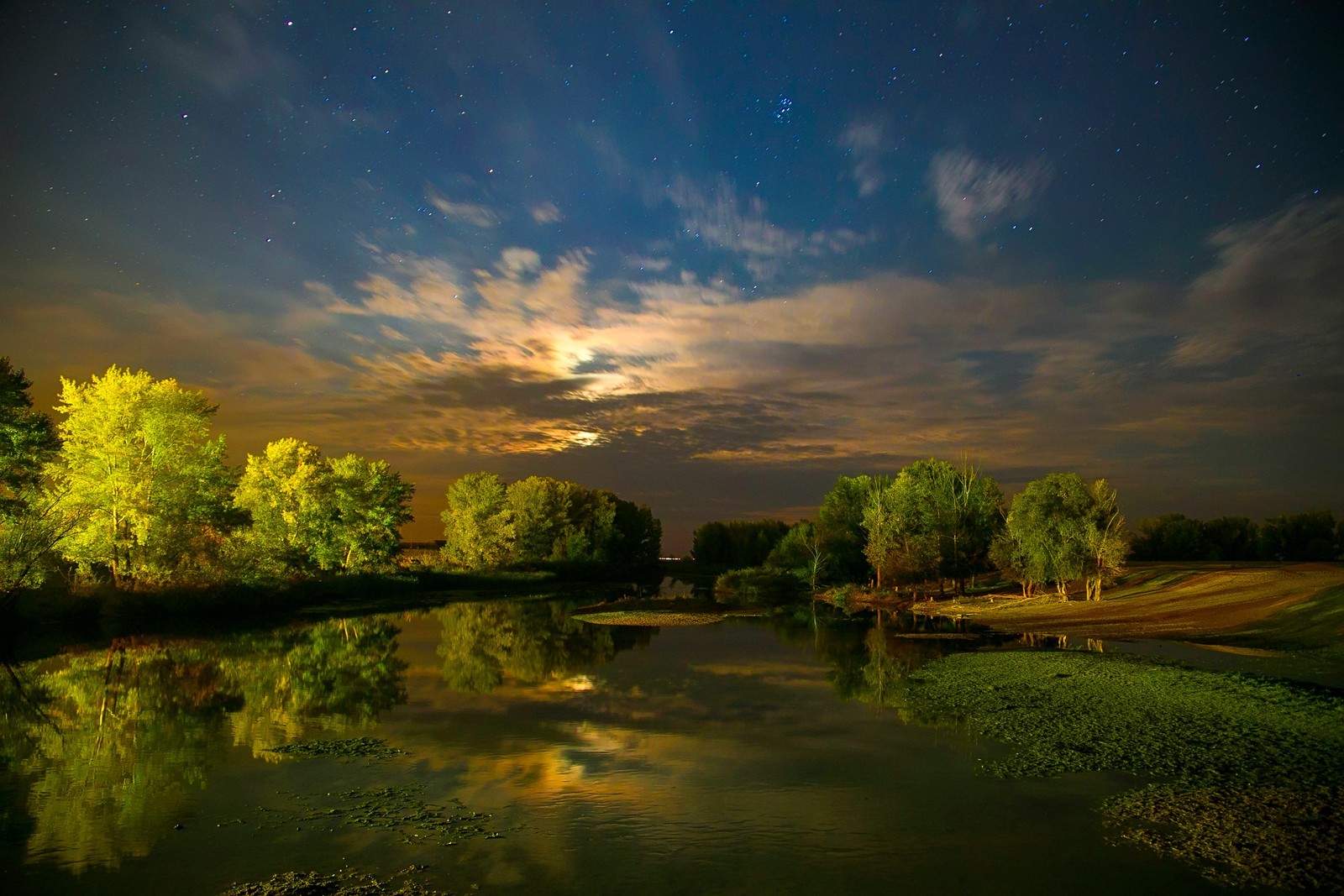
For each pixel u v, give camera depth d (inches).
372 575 3034.0
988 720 786.8
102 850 457.1
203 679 1083.3
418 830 492.1
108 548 1876.2
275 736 742.5
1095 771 603.8
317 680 1075.9
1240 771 587.8
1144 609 1760.6
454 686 1035.3
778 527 5748.0
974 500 2684.5
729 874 425.1
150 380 1972.2
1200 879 413.7
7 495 1721.2
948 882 414.9
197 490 2048.5
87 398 1909.4
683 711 867.4
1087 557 2044.8
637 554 5748.0
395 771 626.2
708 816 519.8
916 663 1229.7
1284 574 1812.3
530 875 423.2
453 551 4392.2
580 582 4414.4
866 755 672.4
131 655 1323.8
